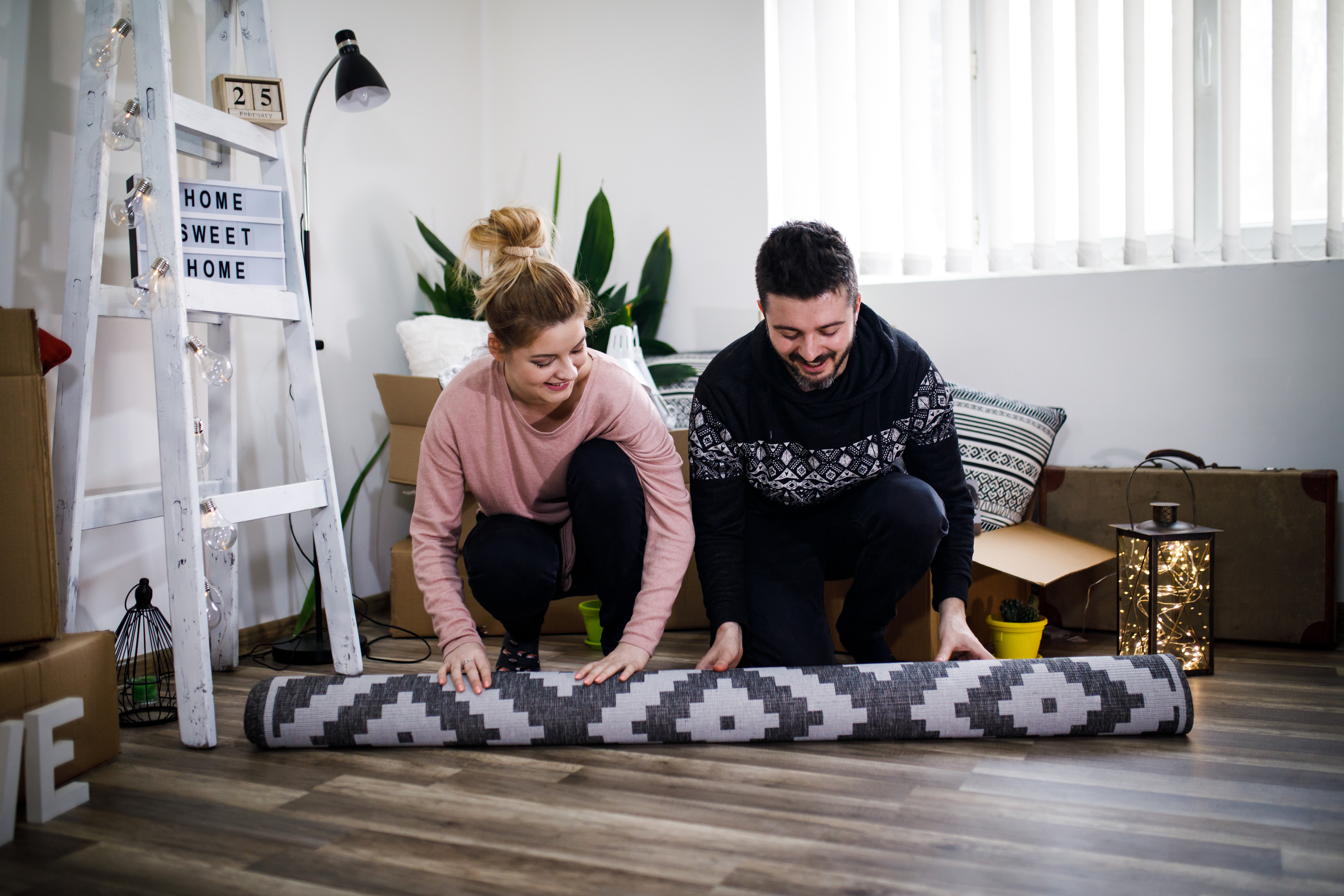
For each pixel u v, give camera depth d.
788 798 1.18
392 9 2.71
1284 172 2.24
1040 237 2.48
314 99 2.18
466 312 2.69
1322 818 1.11
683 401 2.48
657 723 1.36
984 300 2.54
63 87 1.81
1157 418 2.40
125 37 1.60
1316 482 2.03
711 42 2.81
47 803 1.16
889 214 2.64
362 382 2.60
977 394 2.39
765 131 2.76
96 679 1.35
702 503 1.55
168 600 2.01
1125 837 1.06
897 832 1.08
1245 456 2.32
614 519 1.49
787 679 1.39
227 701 1.70
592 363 1.47
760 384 1.50
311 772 1.31
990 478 2.22
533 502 1.56
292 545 2.36
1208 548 1.78
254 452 2.25
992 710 1.36
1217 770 1.26
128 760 1.38
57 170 1.80
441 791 1.23
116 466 1.90
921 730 1.36
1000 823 1.10
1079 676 1.38
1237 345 2.32
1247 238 2.34
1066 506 2.28
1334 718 1.50
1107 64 2.46
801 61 2.75
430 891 0.96
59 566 1.56
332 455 2.49
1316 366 2.25
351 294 2.56
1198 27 2.36
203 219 1.73
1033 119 2.46
